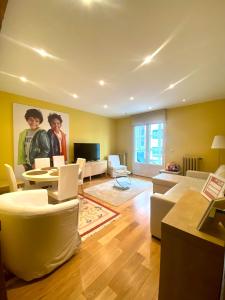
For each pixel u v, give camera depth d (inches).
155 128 205.9
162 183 115.8
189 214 40.5
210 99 150.8
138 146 227.9
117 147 253.0
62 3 47.4
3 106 129.2
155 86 115.8
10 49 70.4
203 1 46.8
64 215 55.1
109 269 57.4
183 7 49.0
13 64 83.9
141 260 61.9
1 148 129.1
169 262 35.3
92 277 53.9
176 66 85.7
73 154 186.4
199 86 115.4
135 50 71.4
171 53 73.8
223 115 148.2
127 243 72.3
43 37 62.6
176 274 34.6
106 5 48.1
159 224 73.7
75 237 62.6
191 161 165.3
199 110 163.2
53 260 54.2
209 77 99.9
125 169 205.6
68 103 165.2
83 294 47.9
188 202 48.6
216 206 33.9
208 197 51.7
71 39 63.8
